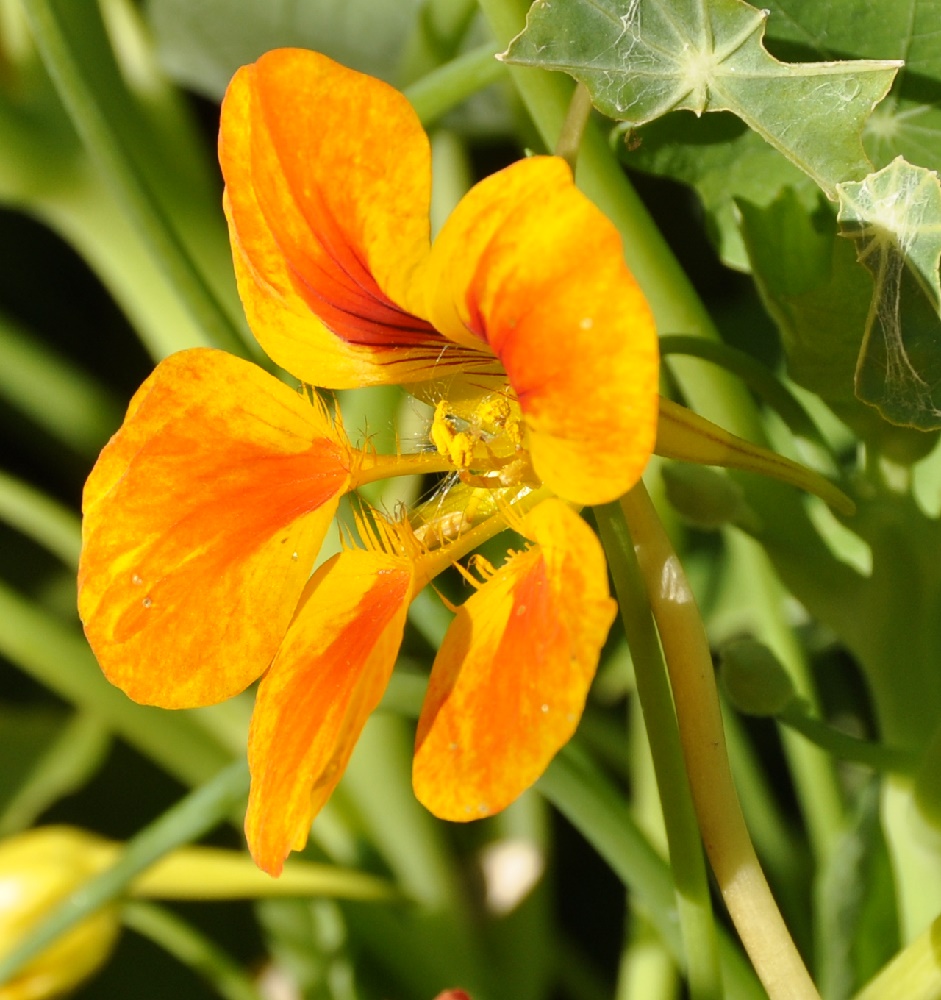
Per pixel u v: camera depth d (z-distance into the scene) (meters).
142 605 0.28
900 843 0.32
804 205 0.30
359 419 0.36
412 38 0.36
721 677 0.30
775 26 0.30
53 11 0.32
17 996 0.36
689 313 0.32
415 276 0.28
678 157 0.31
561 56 0.28
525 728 0.26
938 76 0.30
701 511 0.30
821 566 0.31
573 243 0.26
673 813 0.28
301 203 0.28
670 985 0.36
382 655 0.27
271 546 0.29
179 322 0.39
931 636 0.31
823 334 0.29
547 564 0.27
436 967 0.39
